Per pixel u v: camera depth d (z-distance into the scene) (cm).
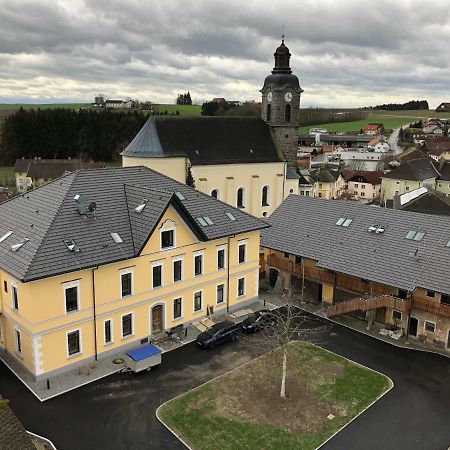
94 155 17350
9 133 16450
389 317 4491
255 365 3897
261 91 8550
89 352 3791
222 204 4859
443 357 4069
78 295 3628
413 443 3048
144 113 19762
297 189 8619
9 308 3709
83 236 3772
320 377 3756
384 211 5009
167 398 3438
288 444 3017
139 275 3962
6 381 3559
